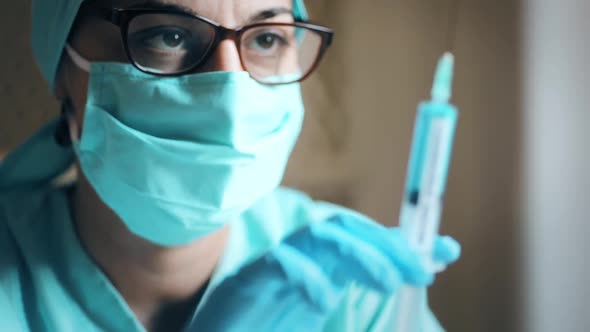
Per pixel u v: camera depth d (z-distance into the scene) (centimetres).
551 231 82
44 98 88
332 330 66
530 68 82
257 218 73
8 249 64
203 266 65
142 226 59
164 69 58
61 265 63
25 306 61
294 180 103
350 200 106
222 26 56
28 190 74
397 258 50
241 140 56
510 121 85
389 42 100
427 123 49
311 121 103
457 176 92
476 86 89
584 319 78
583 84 76
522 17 83
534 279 85
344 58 104
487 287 90
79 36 61
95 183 60
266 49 63
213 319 55
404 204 52
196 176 56
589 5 74
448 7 92
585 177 77
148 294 65
